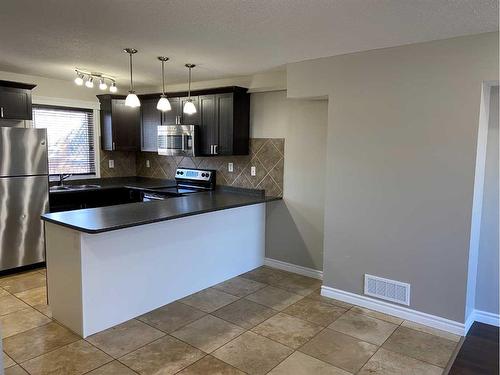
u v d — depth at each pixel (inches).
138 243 127.0
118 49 132.3
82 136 218.4
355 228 138.3
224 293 150.5
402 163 126.1
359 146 134.5
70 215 125.1
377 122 129.9
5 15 99.1
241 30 109.2
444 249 120.6
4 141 159.8
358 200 136.6
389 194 129.7
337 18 98.3
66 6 92.6
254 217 177.9
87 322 114.1
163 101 152.7
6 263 165.2
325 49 128.6
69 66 162.7
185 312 132.7
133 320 125.9
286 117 171.5
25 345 109.0
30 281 158.7
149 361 102.2
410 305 128.5
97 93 219.0
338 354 107.6
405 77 123.0
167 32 112.0
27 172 167.6
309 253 170.9
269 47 127.0
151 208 140.8
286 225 176.9
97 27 108.2
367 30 107.8
